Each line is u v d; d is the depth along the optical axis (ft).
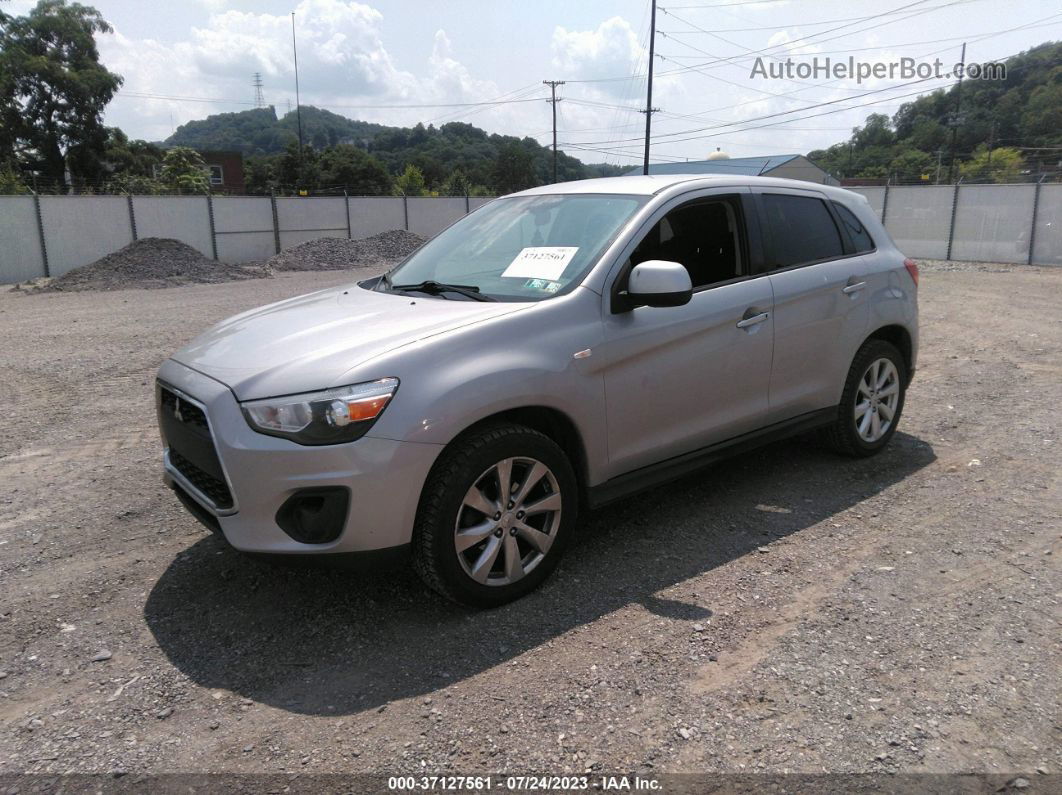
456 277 13.08
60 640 10.43
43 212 83.76
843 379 15.58
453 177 232.53
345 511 9.62
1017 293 50.34
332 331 11.03
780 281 14.11
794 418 14.87
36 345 34.55
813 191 15.75
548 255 12.56
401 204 113.29
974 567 11.87
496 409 10.34
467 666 9.60
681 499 14.82
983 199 81.66
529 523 11.29
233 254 99.19
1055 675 9.14
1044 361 26.78
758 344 13.62
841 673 9.26
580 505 12.08
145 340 35.37
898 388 17.01
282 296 56.29
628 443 12.09
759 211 14.28
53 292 63.82
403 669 9.59
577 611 10.82
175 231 93.97
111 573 12.32
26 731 8.62
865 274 15.79
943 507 14.19
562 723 8.50
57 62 163.73
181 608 11.23
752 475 15.97
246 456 9.63
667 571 11.93
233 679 9.52
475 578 10.55
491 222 14.52
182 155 164.04
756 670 9.35
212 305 50.55
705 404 13.05
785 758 7.88
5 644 10.35
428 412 9.78
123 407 22.86
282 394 9.71
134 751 8.27
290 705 8.98
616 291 11.84
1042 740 8.05
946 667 9.34
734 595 11.16
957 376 24.86
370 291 13.62
